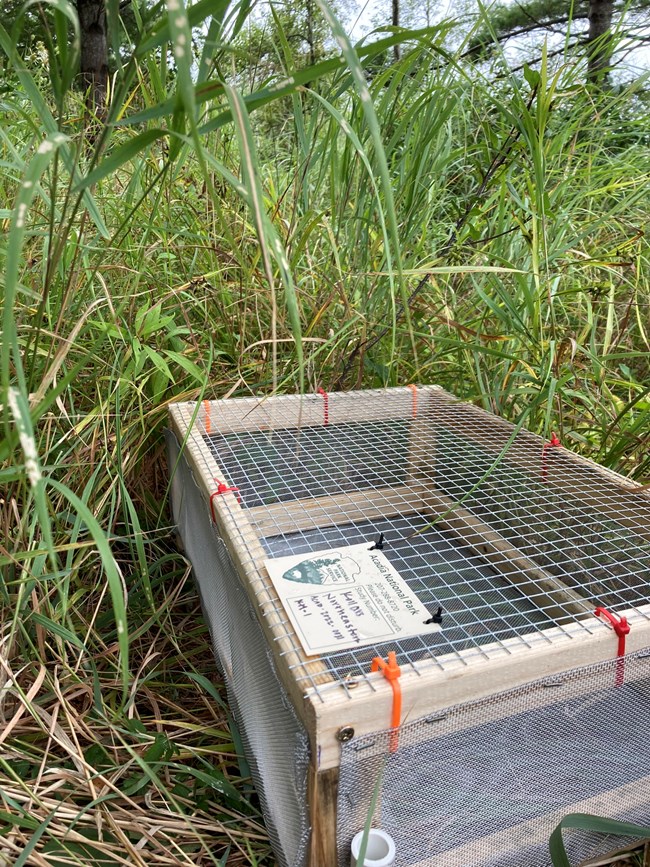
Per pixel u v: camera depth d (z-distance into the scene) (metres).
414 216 1.51
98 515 1.15
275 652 0.67
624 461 1.40
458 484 1.22
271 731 0.72
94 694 0.95
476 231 1.55
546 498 1.09
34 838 0.70
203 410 1.25
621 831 0.69
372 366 1.54
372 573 0.78
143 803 0.86
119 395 1.22
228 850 0.79
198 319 1.63
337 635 0.66
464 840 0.70
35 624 1.03
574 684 0.68
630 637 0.69
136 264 1.44
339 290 1.43
